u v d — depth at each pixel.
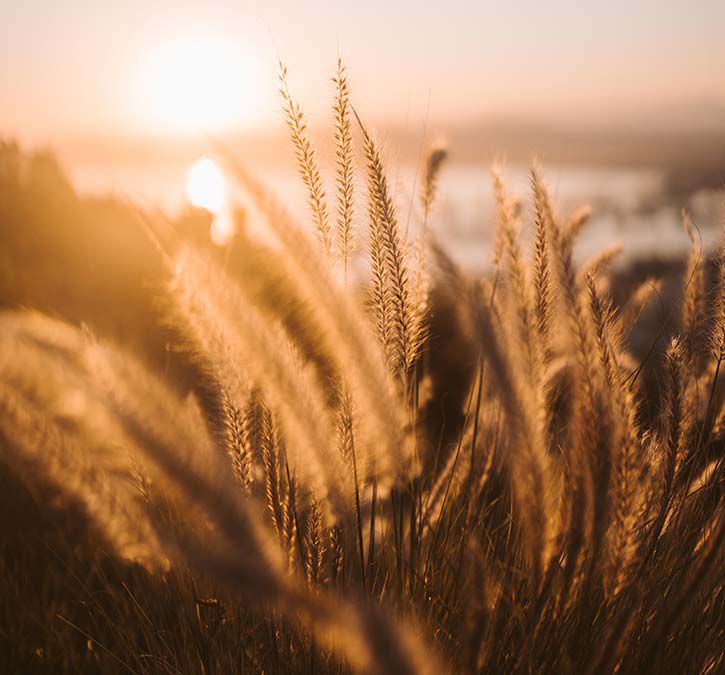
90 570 0.90
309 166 0.73
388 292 0.74
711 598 0.74
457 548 0.78
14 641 0.85
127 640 0.79
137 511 0.57
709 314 0.82
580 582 0.66
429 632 0.67
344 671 0.63
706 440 0.81
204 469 0.52
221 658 0.74
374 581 0.71
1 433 0.53
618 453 0.61
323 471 0.68
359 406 0.71
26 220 2.16
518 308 0.67
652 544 0.69
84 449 0.56
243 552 0.50
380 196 0.73
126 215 1.96
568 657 0.65
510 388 0.62
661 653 0.67
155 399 0.55
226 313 0.67
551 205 0.69
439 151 0.83
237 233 0.71
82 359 0.56
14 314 0.56
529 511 0.63
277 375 0.67
